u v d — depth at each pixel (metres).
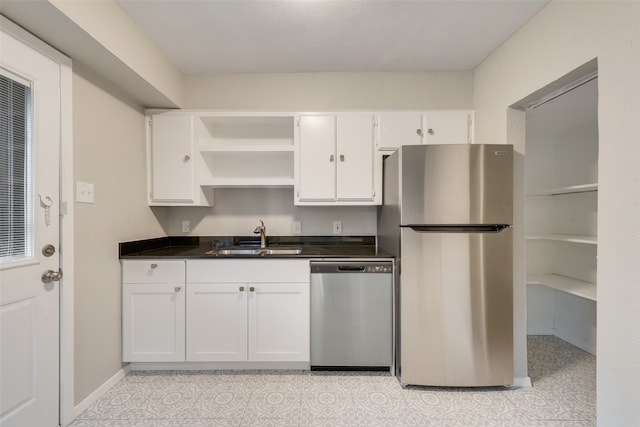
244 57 2.11
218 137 2.52
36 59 1.33
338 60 2.17
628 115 1.14
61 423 1.45
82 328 1.58
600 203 1.24
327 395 1.71
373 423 1.49
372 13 1.66
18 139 1.27
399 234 1.80
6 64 1.21
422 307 1.76
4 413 1.22
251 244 2.55
